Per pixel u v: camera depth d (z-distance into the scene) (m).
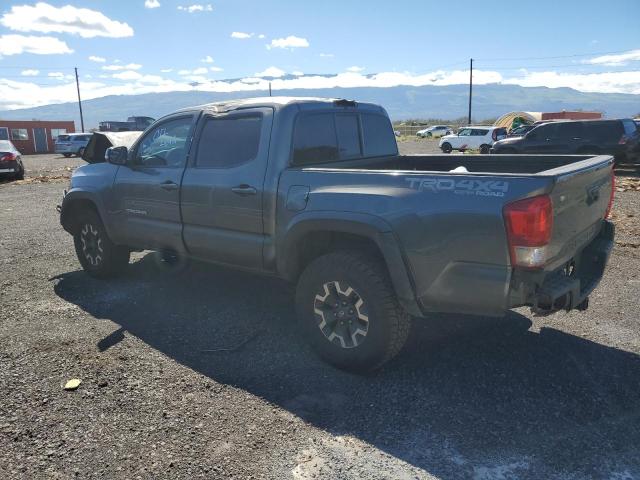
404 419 3.20
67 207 6.01
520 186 3.04
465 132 30.67
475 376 3.71
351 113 4.89
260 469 2.75
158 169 5.01
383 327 3.56
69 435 3.04
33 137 46.47
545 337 4.34
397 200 3.43
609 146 17.44
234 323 4.71
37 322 4.73
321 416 3.24
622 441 2.96
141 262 6.75
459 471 2.73
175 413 3.26
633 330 4.45
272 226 4.12
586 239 3.87
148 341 4.32
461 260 3.24
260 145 4.21
